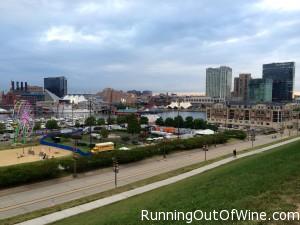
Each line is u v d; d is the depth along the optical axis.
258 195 20.55
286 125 141.12
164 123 139.25
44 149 74.69
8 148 75.62
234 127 145.38
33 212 28.53
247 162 39.81
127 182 41.81
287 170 27.41
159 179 41.09
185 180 38.19
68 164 45.88
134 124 98.25
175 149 67.56
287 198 19.11
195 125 126.31
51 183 41.47
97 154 51.38
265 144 80.38
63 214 27.44
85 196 34.66
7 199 34.22
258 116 139.12
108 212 25.06
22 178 40.06
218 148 74.81
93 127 121.12
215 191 23.64
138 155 56.31
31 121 88.50
